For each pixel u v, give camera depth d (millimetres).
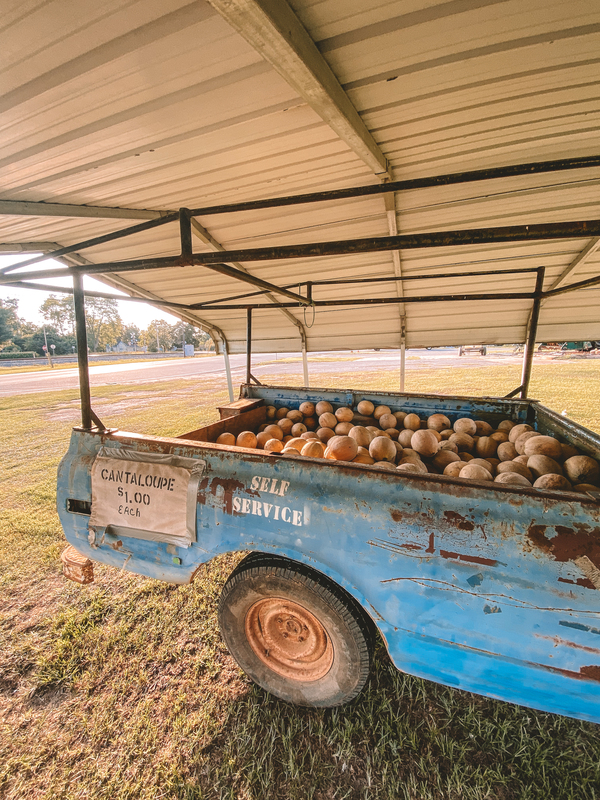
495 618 1372
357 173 3256
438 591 1441
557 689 1351
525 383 3756
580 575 1273
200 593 2934
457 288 5742
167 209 3871
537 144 2795
